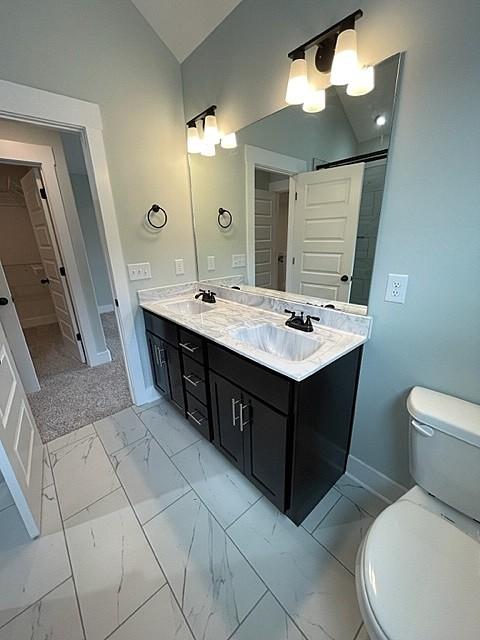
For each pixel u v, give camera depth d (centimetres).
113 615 100
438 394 109
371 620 67
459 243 96
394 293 116
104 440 185
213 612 100
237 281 197
